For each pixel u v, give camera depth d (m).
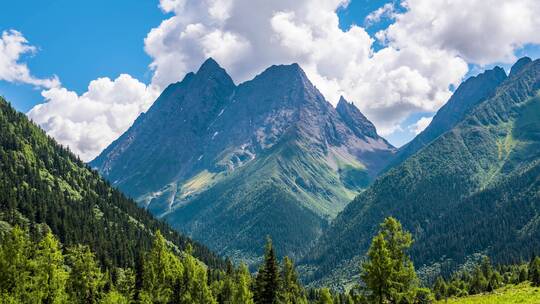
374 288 58.84
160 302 104.62
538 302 70.06
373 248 59.38
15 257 70.75
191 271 113.69
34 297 70.88
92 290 93.25
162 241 109.75
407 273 59.06
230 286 125.06
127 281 112.06
